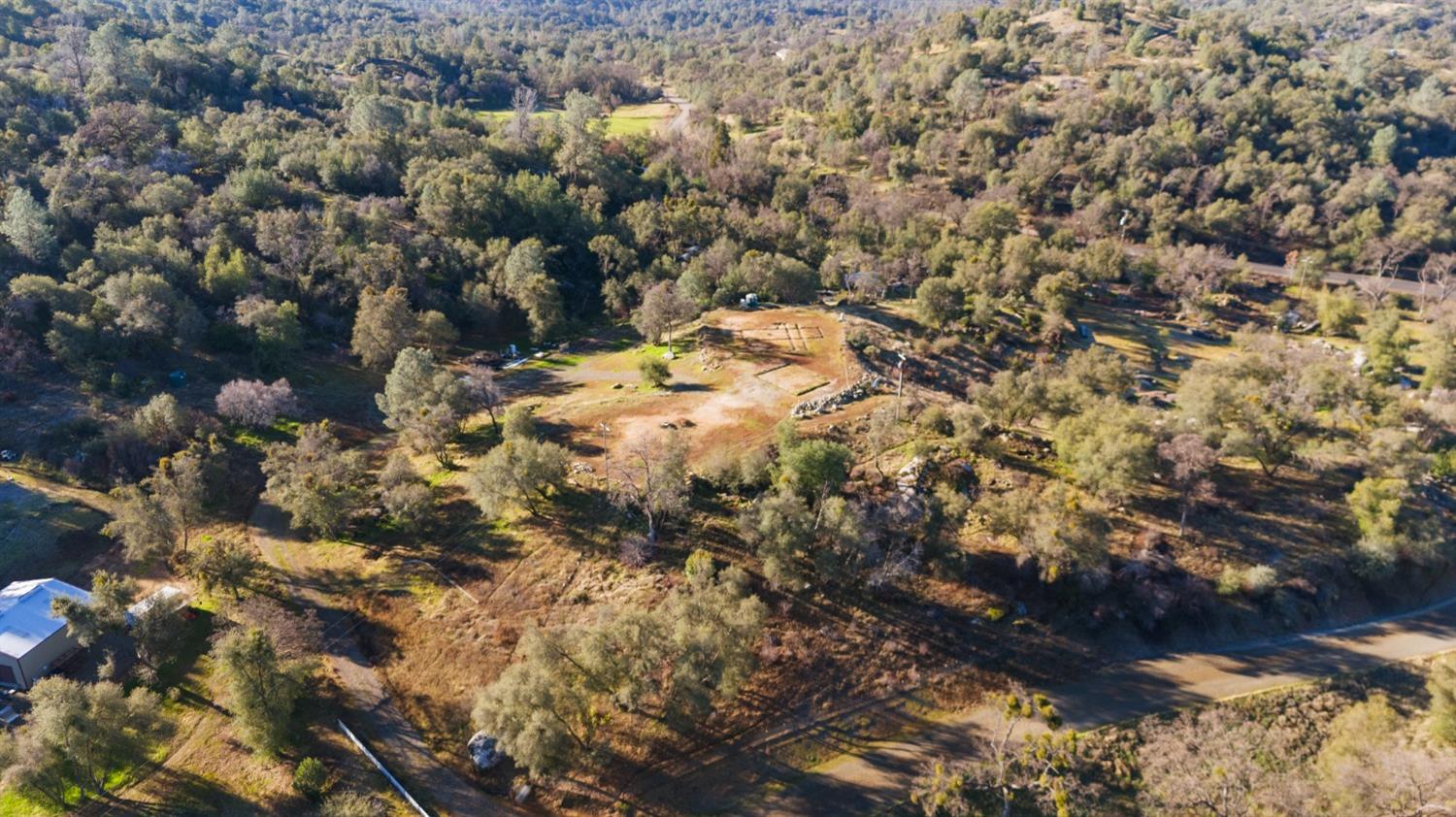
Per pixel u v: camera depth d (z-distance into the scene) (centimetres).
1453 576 6981
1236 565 6625
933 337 10594
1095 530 6256
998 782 4822
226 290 10569
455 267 12581
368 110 16975
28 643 5647
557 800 4891
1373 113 19512
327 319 11162
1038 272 13375
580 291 13625
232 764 5109
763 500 6188
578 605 5962
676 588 5972
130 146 13675
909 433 7744
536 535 6625
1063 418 7512
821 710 5478
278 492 6931
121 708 4834
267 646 5053
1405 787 4731
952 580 6256
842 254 13962
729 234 14700
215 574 6106
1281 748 5341
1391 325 11775
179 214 12050
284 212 12050
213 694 5638
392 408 8219
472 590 6206
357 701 5481
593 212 14838
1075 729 5425
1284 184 16988
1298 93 19562
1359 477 7550
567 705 4816
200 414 8406
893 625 5962
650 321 10412
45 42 18400
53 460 7781
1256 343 11400
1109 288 14712
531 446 6669
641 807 4891
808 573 6159
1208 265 14425
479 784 4962
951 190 18612
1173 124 18812
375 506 7262
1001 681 5762
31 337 9038
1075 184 18562
